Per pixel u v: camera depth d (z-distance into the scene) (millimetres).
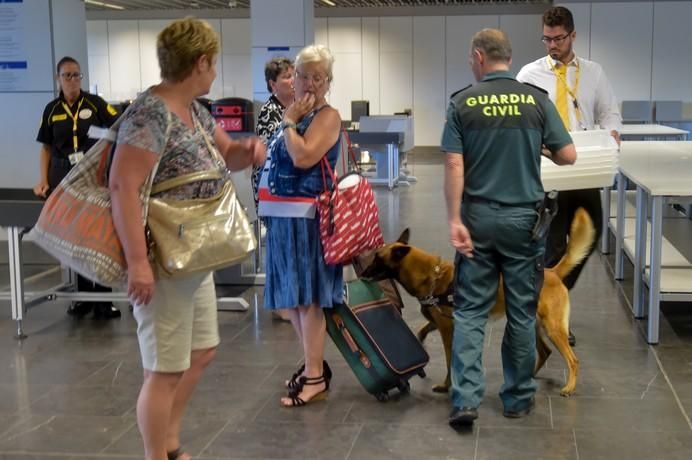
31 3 6641
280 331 4684
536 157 3133
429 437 3117
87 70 7301
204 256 2363
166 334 2422
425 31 17688
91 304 5270
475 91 3133
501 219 3090
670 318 4816
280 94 4320
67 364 4145
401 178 12344
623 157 5875
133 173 2270
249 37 18438
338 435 3150
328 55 3275
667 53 15352
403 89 18000
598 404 3436
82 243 2291
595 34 15477
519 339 3215
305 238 3346
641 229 4754
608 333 4520
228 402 3533
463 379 3189
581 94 4242
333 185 3305
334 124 3273
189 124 2451
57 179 4949
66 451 3062
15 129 6832
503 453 2959
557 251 4133
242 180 5504
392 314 3588
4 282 6098
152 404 2473
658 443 3031
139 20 18656
